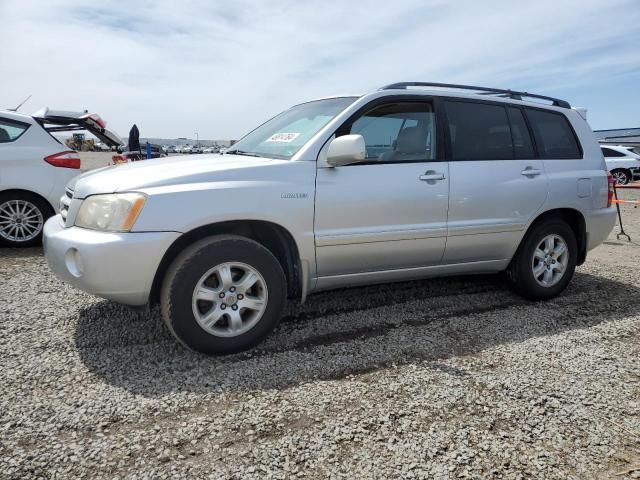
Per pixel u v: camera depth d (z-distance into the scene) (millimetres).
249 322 3176
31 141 6184
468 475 2057
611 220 4762
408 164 3678
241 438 2271
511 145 4234
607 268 5844
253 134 4340
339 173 3404
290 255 3404
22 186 6078
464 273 4203
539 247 4402
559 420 2480
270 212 3141
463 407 2576
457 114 4000
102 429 2312
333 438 2283
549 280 4465
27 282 4594
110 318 3695
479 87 4262
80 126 6762
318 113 3830
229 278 3072
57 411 2445
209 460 2111
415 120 3818
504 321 3885
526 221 4203
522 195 4148
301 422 2408
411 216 3652
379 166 3562
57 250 3033
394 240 3605
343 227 3412
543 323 3859
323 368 2988
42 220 6309
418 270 3885
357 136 3180
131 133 10586
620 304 4391
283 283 3264
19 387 2668
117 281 2838
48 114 6348
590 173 4609
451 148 3898
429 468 2094
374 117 3641
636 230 9109
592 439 2332
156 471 2033
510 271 4414
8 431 2270
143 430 2314
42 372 2844
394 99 3736
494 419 2473
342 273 3557
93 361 3004
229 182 3076
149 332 3459
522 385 2822
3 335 3342
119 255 2803
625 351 3348
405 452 2195
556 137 4566
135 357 3074
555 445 2279
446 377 2904
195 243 3023
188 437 2268
